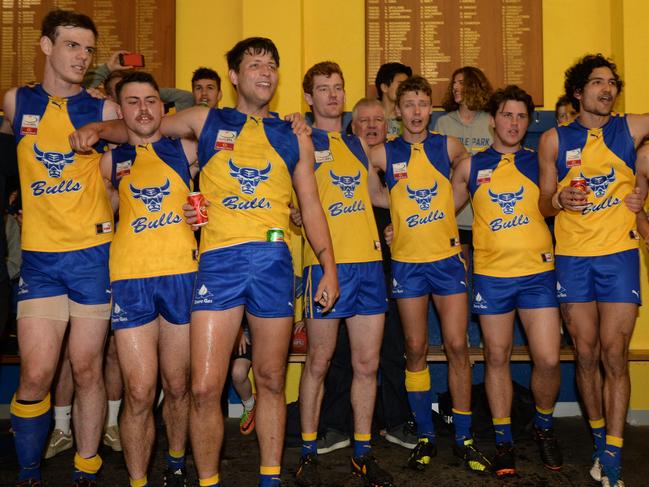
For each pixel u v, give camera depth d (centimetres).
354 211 316
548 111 465
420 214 338
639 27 450
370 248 315
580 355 322
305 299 316
